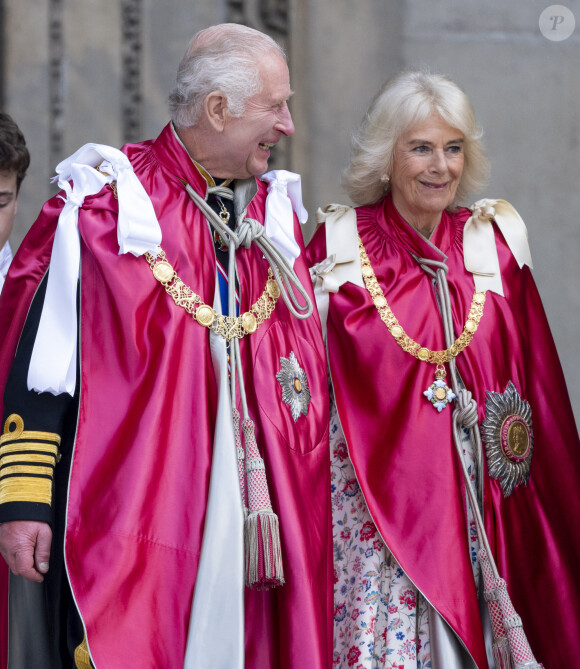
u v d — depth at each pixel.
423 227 14.23
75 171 11.73
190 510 11.31
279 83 11.96
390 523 13.36
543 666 13.95
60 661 11.80
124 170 11.73
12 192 12.91
